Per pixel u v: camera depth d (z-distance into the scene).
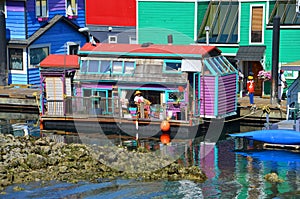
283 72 65.81
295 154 51.59
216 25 70.75
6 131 59.03
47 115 59.56
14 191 42.72
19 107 67.50
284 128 54.56
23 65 72.81
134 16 77.81
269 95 67.31
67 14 79.38
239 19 69.31
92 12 79.75
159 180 45.00
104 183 44.38
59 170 46.44
